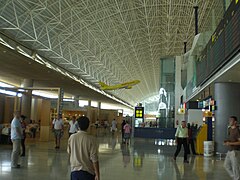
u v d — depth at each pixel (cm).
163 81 2966
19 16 1997
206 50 1425
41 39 2334
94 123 3497
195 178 804
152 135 2664
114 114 4594
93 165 376
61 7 2245
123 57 4034
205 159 1262
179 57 2950
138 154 1381
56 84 3906
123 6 2686
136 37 3481
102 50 3362
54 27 2362
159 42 3903
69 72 3281
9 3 1825
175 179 781
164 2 2741
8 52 2192
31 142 1812
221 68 1132
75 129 1462
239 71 1050
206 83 1503
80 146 375
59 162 1000
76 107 3962
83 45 2897
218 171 932
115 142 2158
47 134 1938
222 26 1045
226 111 1376
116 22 2905
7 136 1590
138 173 850
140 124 3266
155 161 1140
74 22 2505
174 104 2898
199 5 2625
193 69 2158
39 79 3516
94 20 2659
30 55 2400
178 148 1185
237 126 654
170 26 3322
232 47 891
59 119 1516
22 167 876
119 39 3297
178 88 2909
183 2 2702
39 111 3145
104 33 2964
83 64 3353
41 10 2081
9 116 1964
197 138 1491
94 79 3897
